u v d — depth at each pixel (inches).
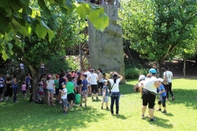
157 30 467.5
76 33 415.2
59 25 351.6
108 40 687.1
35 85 442.9
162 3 467.8
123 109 347.6
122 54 707.4
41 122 289.3
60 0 45.1
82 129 253.8
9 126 275.4
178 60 1258.0
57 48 422.6
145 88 276.7
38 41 386.3
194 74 1046.4
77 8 48.4
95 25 50.3
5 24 43.9
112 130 247.3
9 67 767.7
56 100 431.8
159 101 324.8
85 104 379.6
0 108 387.5
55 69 803.4
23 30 57.7
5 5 39.3
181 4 474.9
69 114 326.3
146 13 472.7
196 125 258.4
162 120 280.1
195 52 894.4
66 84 353.4
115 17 692.7
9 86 464.1
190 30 452.8
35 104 414.3
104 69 679.7
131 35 510.9
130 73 873.5
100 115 314.5
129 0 517.3
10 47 72.2
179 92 502.0
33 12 55.5
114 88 313.4
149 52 490.0
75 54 1012.5
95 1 708.0
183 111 324.2
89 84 434.6
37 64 422.0
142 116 290.2
